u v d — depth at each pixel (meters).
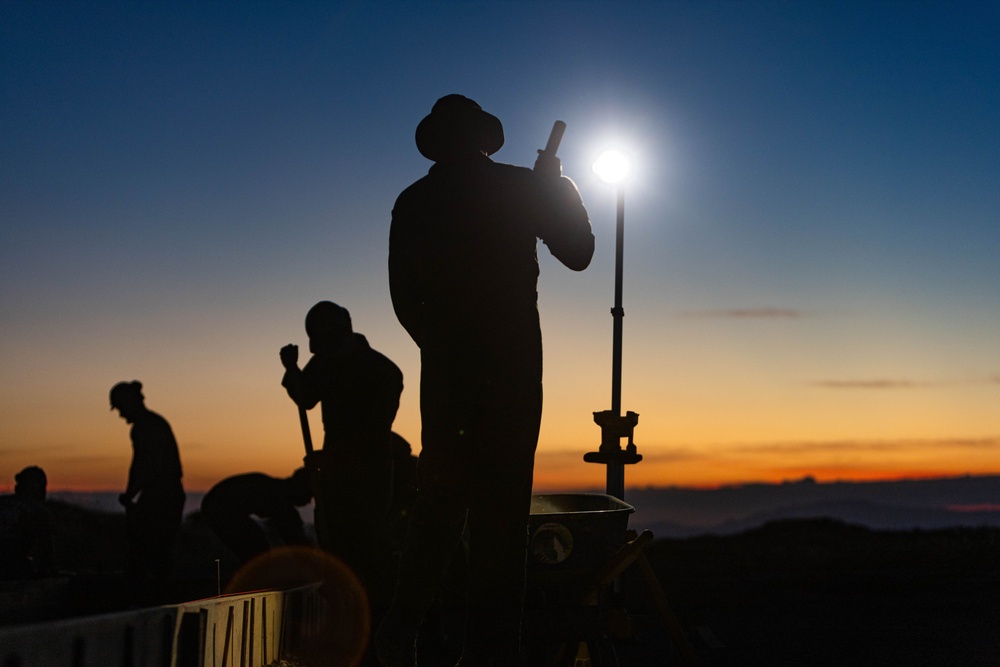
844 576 13.78
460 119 3.59
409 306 3.54
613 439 5.91
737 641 7.19
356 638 5.02
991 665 5.73
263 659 4.31
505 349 3.31
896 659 6.03
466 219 3.39
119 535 18.17
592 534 4.77
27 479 9.09
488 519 3.28
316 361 5.34
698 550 21.12
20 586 4.94
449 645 6.66
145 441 11.21
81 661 2.46
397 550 6.23
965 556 15.20
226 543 9.83
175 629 3.17
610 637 4.95
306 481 9.74
